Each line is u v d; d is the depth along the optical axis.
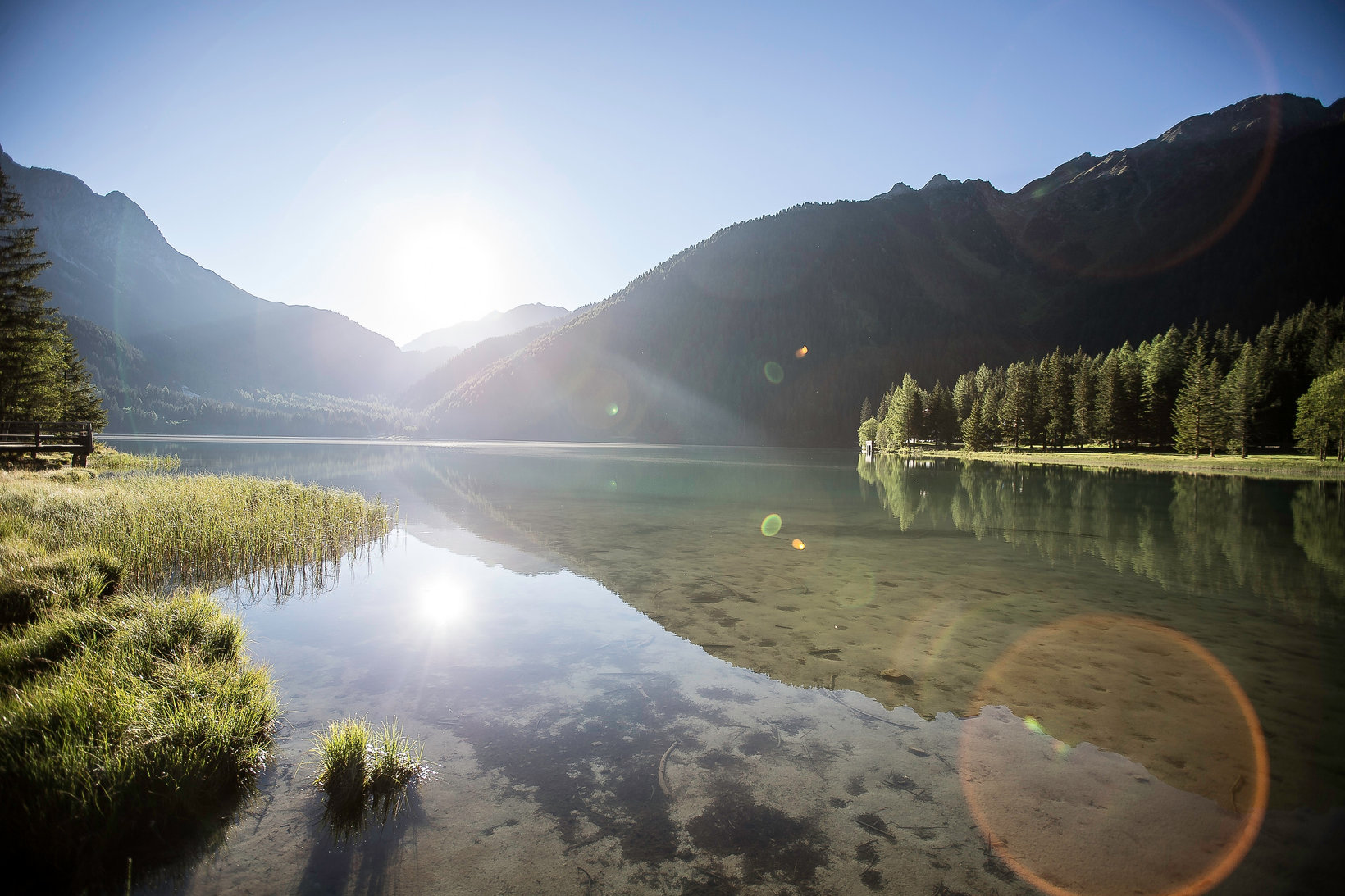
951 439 81.00
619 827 4.05
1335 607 9.23
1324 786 4.55
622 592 10.09
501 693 6.18
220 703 5.05
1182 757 4.96
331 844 3.83
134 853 3.66
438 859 3.71
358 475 35.81
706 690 6.29
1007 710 5.84
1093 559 12.76
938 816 4.20
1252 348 67.06
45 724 4.30
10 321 29.61
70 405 43.19
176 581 10.27
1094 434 66.00
